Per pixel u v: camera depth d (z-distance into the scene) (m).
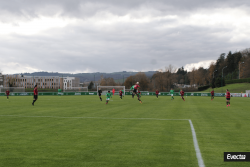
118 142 7.83
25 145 7.43
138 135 8.99
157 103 29.62
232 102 33.66
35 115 15.71
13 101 33.66
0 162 5.77
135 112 17.81
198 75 133.88
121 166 5.47
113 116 15.20
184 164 5.60
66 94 67.69
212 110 20.00
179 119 13.74
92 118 14.16
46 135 9.01
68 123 12.12
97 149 6.94
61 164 5.62
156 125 11.44
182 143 7.68
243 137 8.64
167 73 105.81
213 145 7.42
